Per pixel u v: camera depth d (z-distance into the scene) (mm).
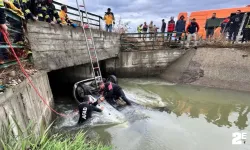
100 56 8039
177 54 10164
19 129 2199
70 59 5875
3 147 1940
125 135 3746
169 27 10719
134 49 10383
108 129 3969
